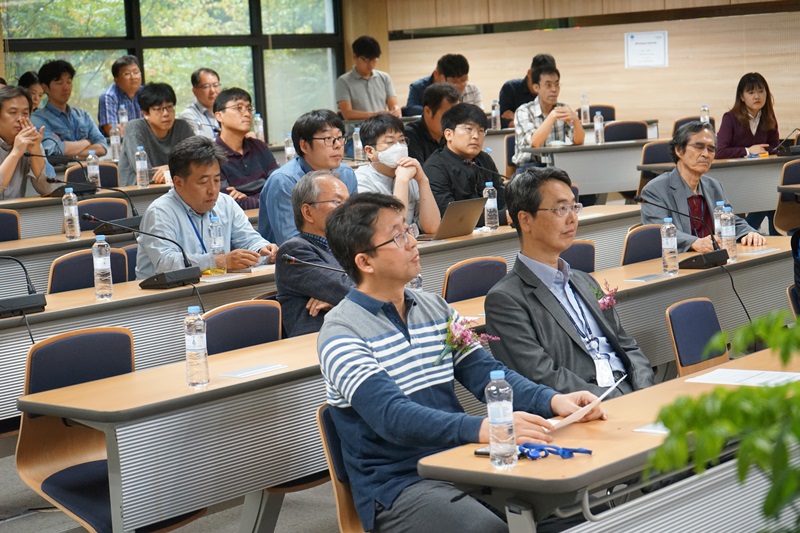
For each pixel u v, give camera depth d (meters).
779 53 10.67
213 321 3.36
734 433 0.99
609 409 2.47
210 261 4.39
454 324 2.63
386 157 5.29
